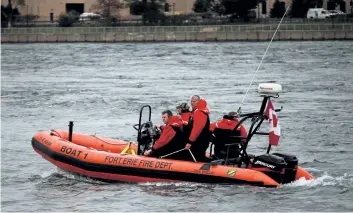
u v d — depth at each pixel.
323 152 50.97
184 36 176.00
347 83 91.31
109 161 41.94
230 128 40.94
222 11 187.62
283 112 68.25
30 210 38.44
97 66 122.88
